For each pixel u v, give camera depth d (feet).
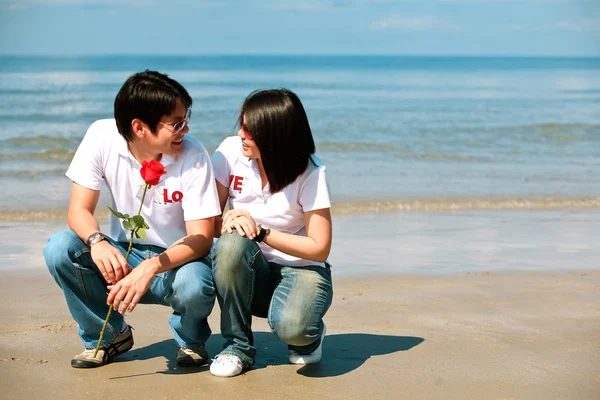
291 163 9.19
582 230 21.62
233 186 9.77
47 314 12.37
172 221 9.75
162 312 12.58
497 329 11.86
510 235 20.66
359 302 13.53
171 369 9.70
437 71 202.49
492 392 9.00
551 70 220.43
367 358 10.31
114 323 9.78
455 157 37.37
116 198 9.72
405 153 38.65
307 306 9.36
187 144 9.60
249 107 9.11
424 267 16.60
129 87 8.98
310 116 59.98
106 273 8.93
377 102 78.43
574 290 14.65
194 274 9.23
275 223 9.67
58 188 26.53
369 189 27.48
